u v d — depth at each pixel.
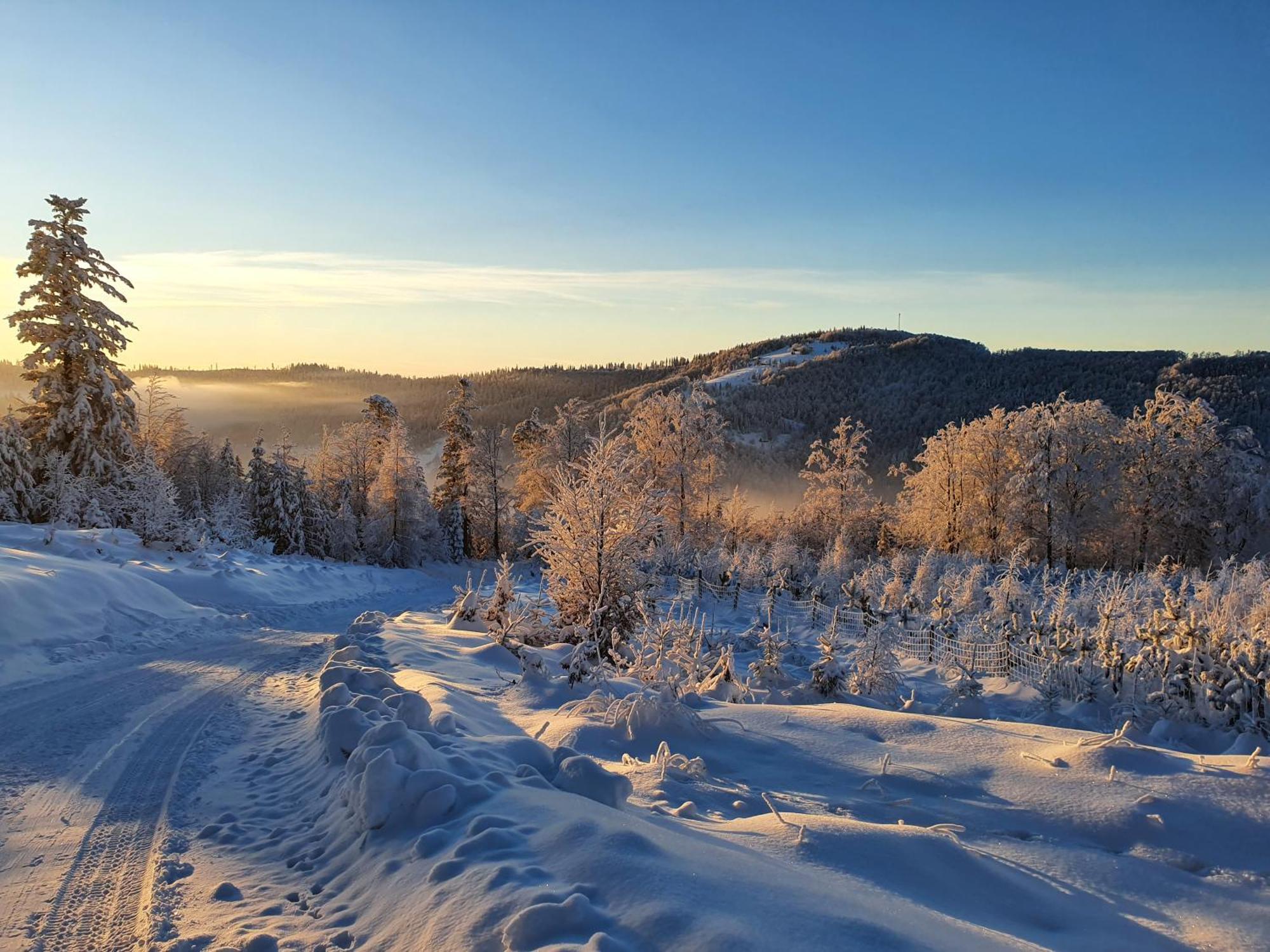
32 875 4.63
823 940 2.96
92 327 29.14
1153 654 9.79
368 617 16.16
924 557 27.06
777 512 48.19
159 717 8.50
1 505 27.03
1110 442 37.25
